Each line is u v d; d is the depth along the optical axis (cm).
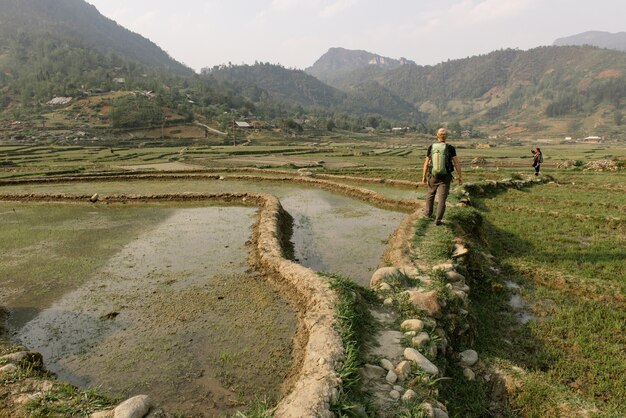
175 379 538
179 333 660
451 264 792
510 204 1594
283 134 14500
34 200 2075
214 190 2353
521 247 1068
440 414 409
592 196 1734
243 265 988
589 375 541
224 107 17950
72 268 995
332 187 2309
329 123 17675
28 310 768
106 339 651
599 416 427
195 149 8050
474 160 5347
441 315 599
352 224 1444
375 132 19650
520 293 805
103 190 2414
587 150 9906
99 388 522
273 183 2634
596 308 723
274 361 565
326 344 490
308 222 1495
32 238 1289
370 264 1008
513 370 521
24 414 421
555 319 693
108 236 1309
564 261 946
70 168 4234
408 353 491
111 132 11344
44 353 616
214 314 721
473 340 611
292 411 376
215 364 566
